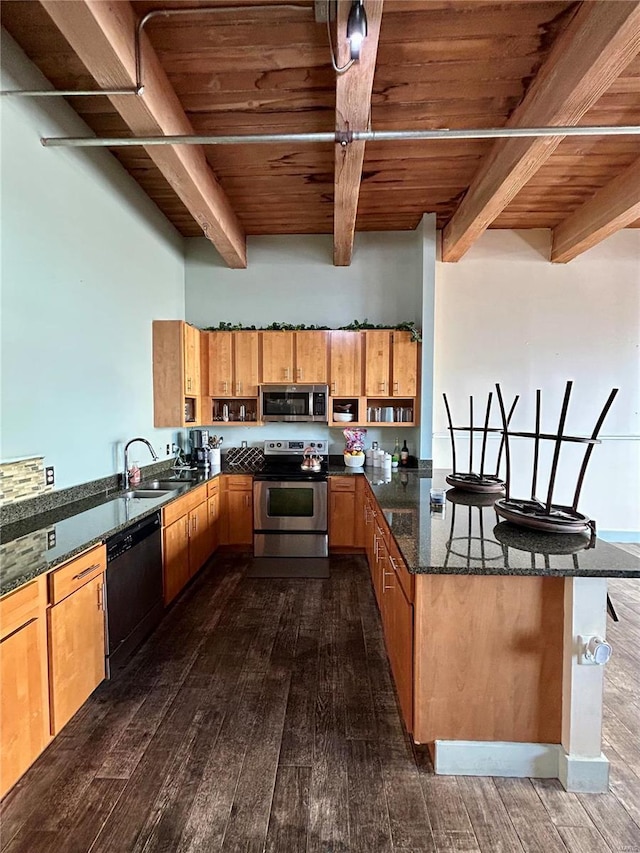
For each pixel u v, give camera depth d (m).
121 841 1.53
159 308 4.26
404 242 4.90
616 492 4.93
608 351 4.90
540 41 2.23
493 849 1.52
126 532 2.46
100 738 2.01
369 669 2.53
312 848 1.52
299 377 4.64
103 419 3.18
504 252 4.90
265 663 2.59
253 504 4.44
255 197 3.96
